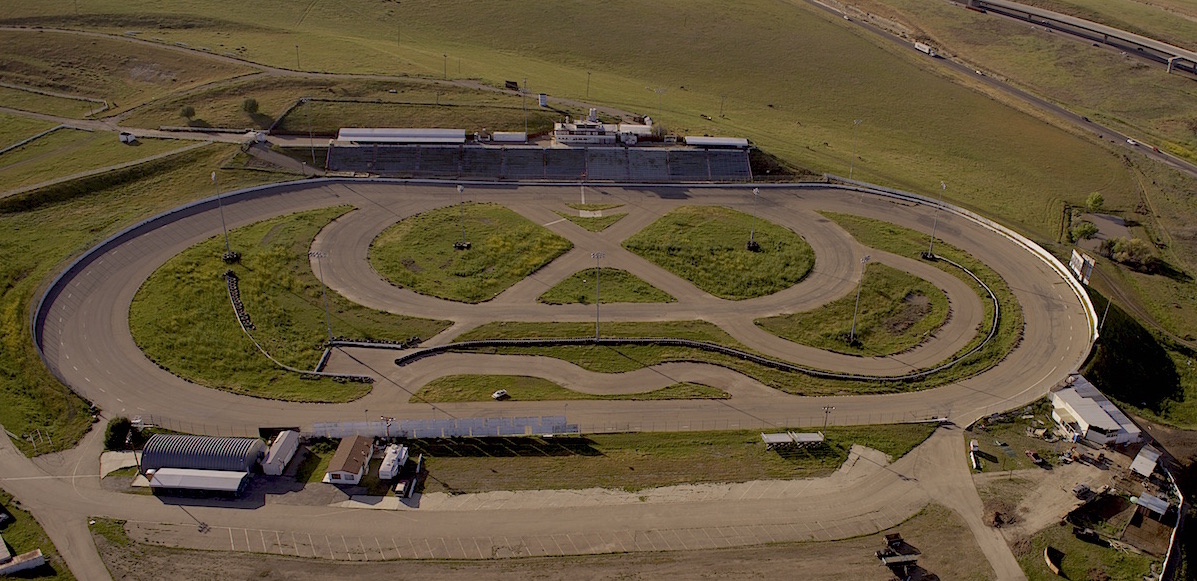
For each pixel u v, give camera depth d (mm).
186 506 85312
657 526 84438
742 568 79750
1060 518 86250
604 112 189125
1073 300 125375
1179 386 116625
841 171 173250
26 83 193625
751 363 110438
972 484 90750
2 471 88875
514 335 114438
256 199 146875
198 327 112188
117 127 171875
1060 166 199625
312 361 107938
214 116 174500
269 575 77625
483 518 84750
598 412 100375
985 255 138875
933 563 80750
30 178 148625
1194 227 172250
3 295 116125
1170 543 83812
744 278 130000
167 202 144625
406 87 192875
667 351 112188
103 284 119812
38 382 100938
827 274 132000
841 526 85000
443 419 97562
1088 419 97562
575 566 79562
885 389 105875
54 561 78375
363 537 82188
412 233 139500
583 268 131625
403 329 115062
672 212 150500
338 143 165250
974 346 114438
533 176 161250
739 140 172000
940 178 183000
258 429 95500
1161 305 140250
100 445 92812
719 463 92875
